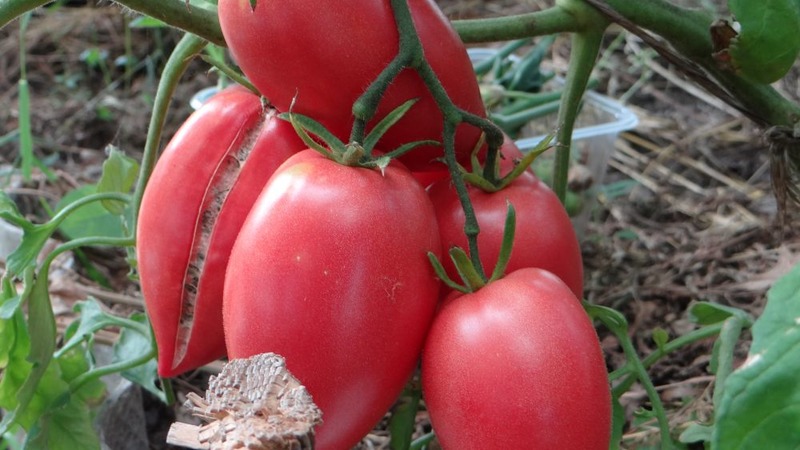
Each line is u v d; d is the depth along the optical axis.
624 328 0.34
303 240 0.24
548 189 0.31
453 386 0.25
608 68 0.91
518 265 0.28
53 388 0.39
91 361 0.42
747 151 0.76
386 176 0.25
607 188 0.68
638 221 0.66
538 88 0.61
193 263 0.30
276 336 0.24
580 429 0.24
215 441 0.21
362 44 0.26
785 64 0.35
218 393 0.21
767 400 0.22
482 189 0.29
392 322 0.25
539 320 0.24
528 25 0.35
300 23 0.26
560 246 0.29
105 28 1.06
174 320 0.31
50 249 0.60
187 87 0.90
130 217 0.43
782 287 0.23
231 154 0.30
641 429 0.41
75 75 0.98
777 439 0.22
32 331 0.36
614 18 0.35
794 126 0.38
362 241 0.24
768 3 0.33
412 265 0.25
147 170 0.38
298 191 0.25
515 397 0.24
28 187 0.74
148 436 0.48
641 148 0.79
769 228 0.61
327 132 0.26
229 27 0.27
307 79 0.27
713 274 0.56
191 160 0.30
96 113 0.88
